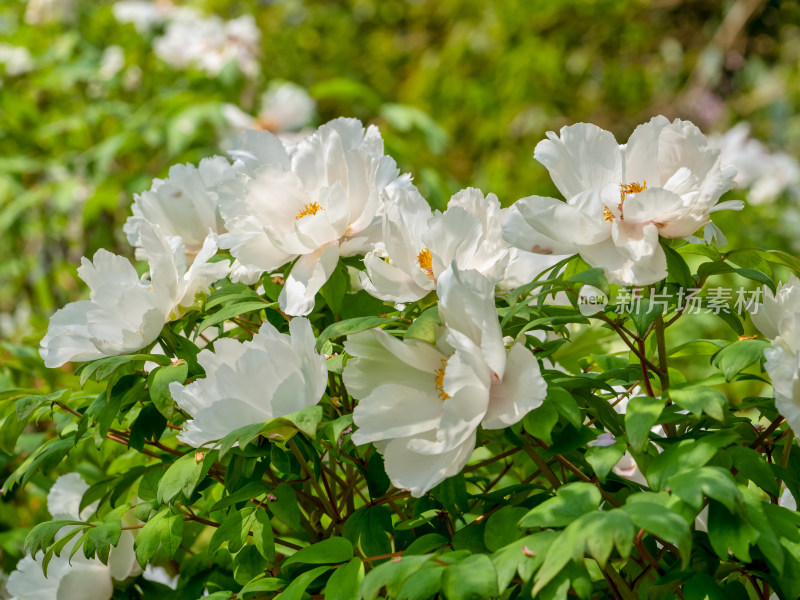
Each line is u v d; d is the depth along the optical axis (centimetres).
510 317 151
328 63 599
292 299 157
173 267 159
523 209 151
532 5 623
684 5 624
